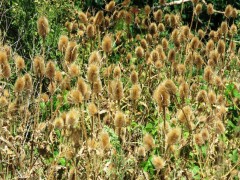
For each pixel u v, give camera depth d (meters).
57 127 5.68
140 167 6.21
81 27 8.91
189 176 5.93
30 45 10.10
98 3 14.09
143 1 14.27
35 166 5.92
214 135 6.16
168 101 5.47
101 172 5.59
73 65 5.85
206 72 6.93
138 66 8.93
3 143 5.91
